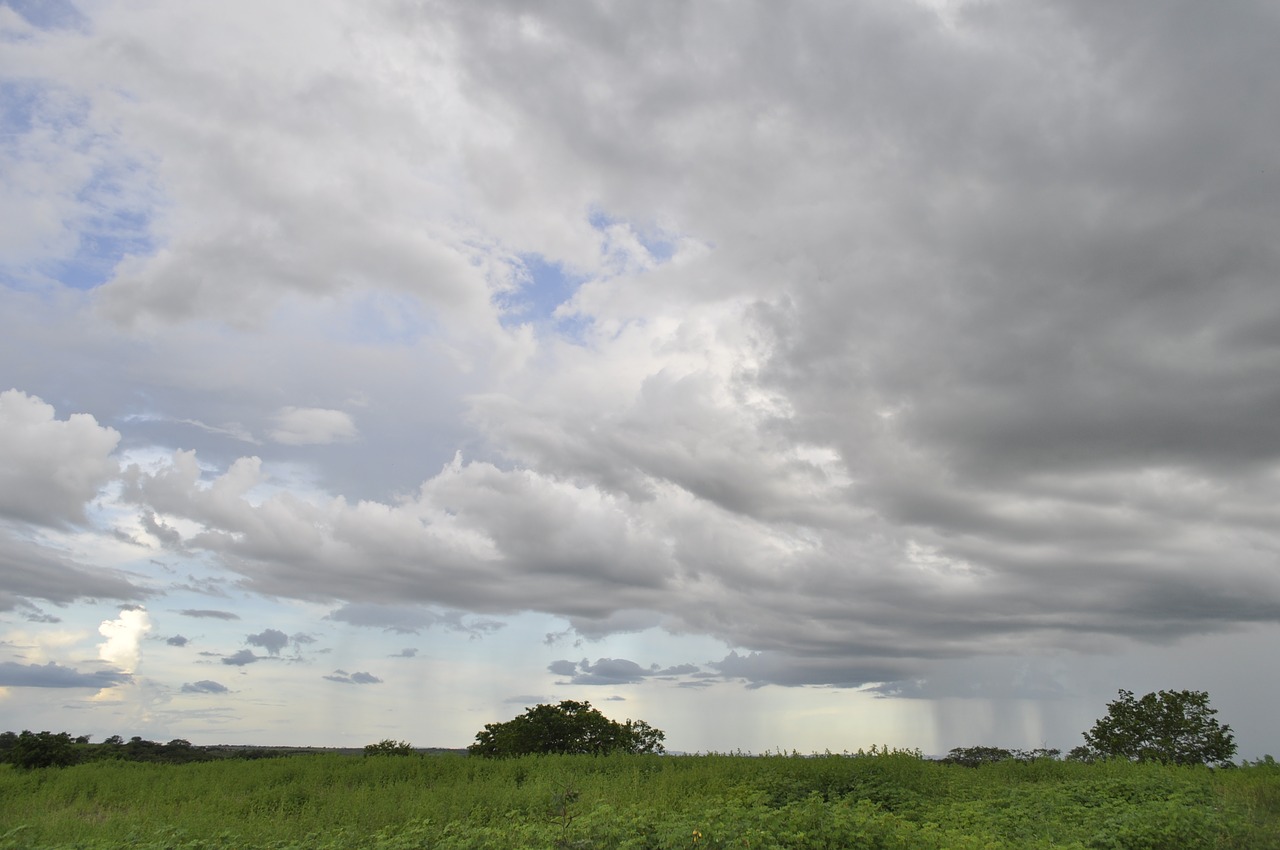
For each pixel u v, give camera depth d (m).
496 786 19.30
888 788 17.45
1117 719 28.11
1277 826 13.30
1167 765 22.80
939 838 12.86
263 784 21.58
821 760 20.50
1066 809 15.52
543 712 36.72
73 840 15.12
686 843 12.25
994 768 22.02
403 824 15.75
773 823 13.07
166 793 20.38
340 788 20.58
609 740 36.47
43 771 25.03
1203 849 12.36
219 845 14.32
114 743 39.72
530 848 12.94
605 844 12.90
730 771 19.88
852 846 12.39
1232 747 26.53
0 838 15.05
